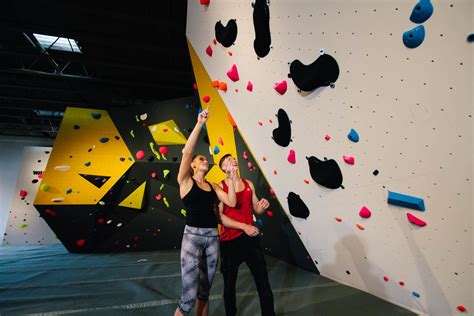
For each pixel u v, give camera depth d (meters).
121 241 4.82
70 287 2.79
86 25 4.84
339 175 2.19
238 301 2.40
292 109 2.30
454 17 1.26
